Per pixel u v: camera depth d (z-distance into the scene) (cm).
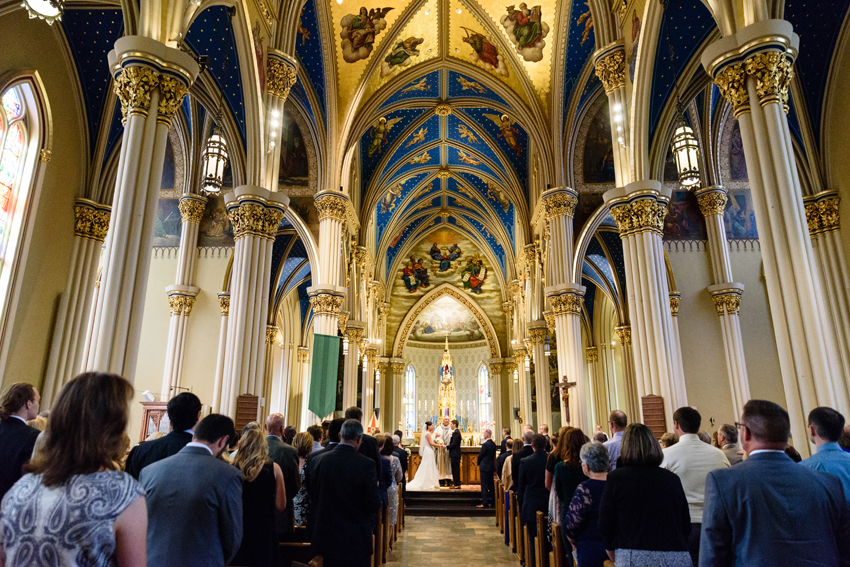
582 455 416
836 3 1012
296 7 1307
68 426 184
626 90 1183
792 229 668
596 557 396
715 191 1600
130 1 820
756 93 720
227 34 1051
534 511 667
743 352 1514
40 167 1060
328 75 1658
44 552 170
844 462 329
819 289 654
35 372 1092
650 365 1032
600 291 2603
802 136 1135
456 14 1719
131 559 181
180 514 288
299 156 1709
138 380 1606
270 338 1970
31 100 1051
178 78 766
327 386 1209
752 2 736
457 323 3656
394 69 1848
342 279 1877
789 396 652
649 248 1077
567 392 1535
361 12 1614
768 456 261
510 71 1798
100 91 1196
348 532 436
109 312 679
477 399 3566
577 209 1662
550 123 1758
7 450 372
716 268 1569
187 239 1648
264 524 410
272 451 508
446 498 1494
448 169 2675
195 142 1689
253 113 1154
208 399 1572
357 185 2208
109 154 1244
